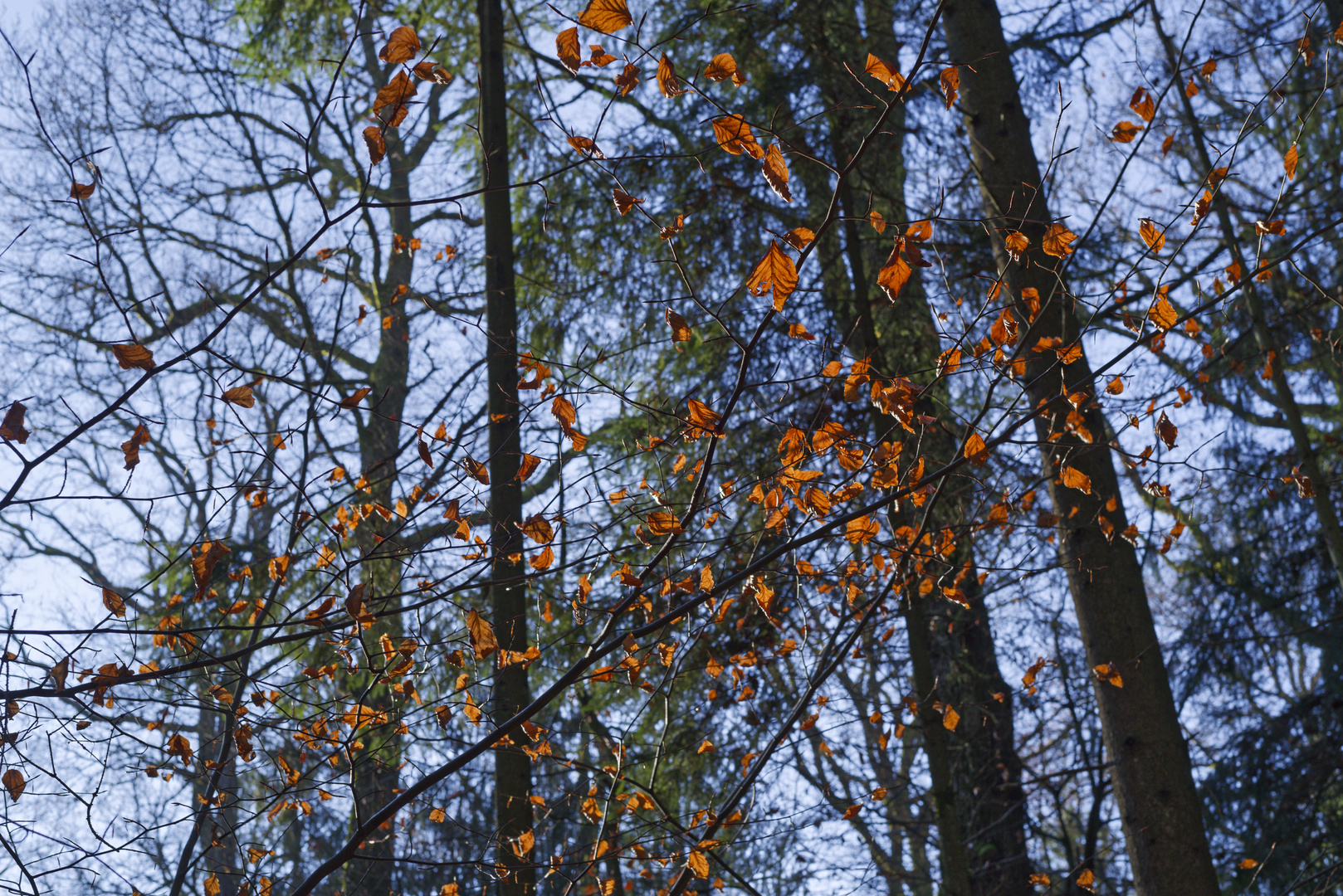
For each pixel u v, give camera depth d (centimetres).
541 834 545
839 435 357
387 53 268
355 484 412
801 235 271
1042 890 789
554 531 337
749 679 673
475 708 392
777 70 812
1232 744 864
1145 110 333
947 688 805
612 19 253
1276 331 807
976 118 511
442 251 551
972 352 359
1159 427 374
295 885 677
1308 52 325
